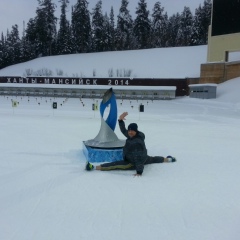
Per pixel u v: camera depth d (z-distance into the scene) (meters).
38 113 17.52
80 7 78.62
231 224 3.39
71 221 3.41
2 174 5.15
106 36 77.44
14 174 5.16
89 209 3.75
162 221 3.44
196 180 4.98
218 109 22.80
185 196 4.24
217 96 33.75
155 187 4.61
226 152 7.21
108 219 3.48
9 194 4.23
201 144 8.23
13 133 9.60
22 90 43.44
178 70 47.53
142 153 5.25
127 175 5.22
